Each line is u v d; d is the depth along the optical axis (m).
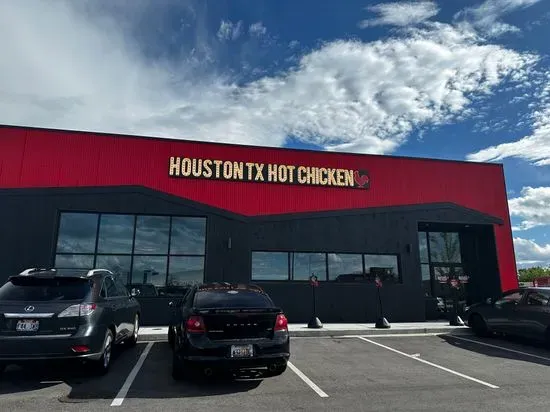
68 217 13.76
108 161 14.51
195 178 15.09
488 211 17.89
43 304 6.70
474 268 18.17
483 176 18.20
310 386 6.87
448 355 9.64
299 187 15.95
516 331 11.23
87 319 6.84
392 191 16.91
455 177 17.83
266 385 6.91
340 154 16.70
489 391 6.65
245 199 15.35
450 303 17.62
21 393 6.33
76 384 6.83
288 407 5.77
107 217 14.01
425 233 18.12
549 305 10.55
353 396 6.33
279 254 15.09
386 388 6.79
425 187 17.34
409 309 15.54
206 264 14.20
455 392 6.59
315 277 13.75
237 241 14.61
